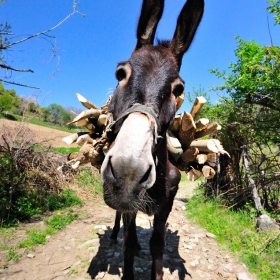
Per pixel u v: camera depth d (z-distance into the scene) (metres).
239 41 1.68
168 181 0.86
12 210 1.67
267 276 1.08
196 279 1.05
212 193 2.25
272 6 1.42
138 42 0.85
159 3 0.84
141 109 0.60
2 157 1.84
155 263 0.86
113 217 1.86
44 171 2.20
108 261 1.13
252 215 1.66
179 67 0.91
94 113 0.93
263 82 1.42
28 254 1.21
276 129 1.61
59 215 1.78
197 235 1.51
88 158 0.91
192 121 0.84
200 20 0.87
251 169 1.90
